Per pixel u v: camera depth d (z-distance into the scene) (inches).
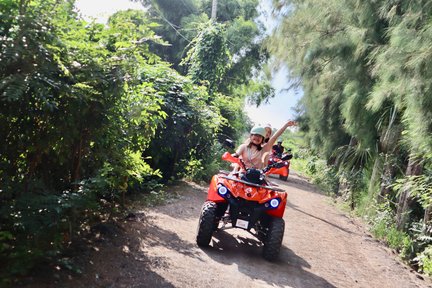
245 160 252.2
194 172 442.0
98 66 161.8
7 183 159.5
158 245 204.8
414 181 311.0
